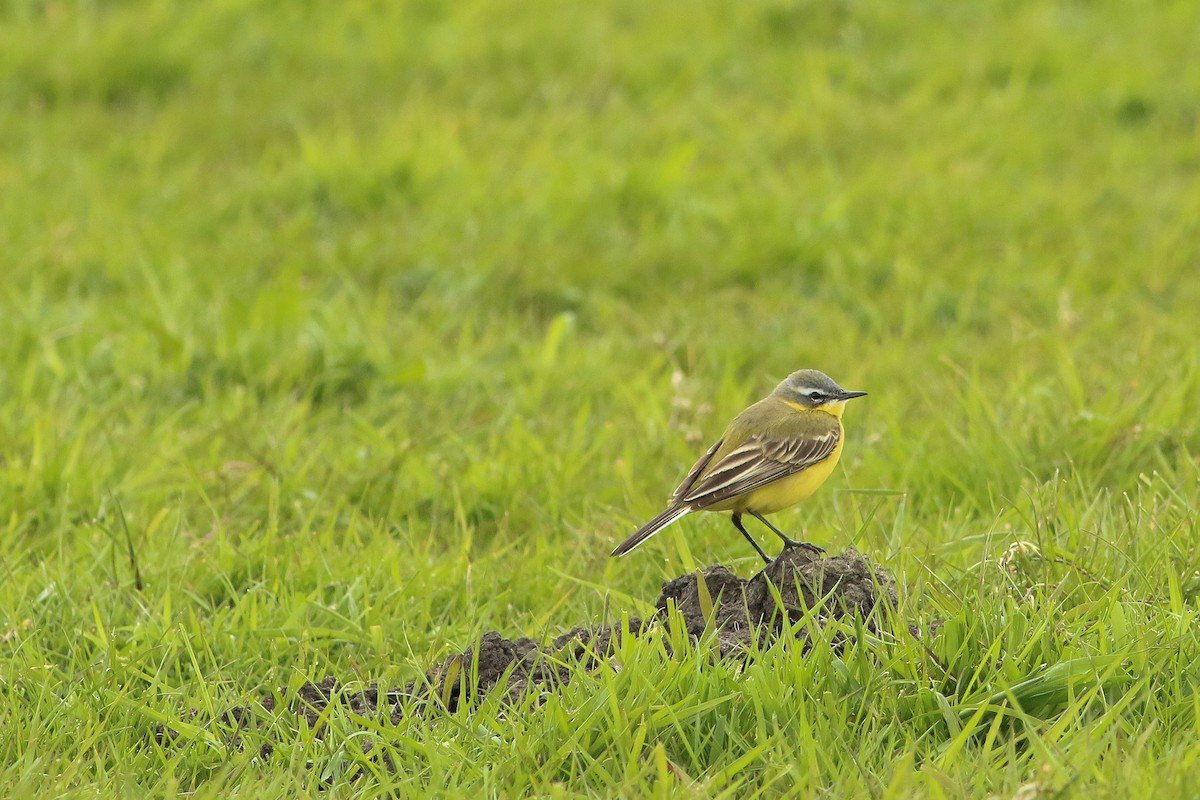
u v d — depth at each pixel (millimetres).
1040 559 9148
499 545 11172
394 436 13094
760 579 8703
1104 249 17859
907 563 9328
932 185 19609
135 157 21125
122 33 24500
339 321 15273
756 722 7539
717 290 17391
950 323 16406
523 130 21625
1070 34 25500
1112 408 12219
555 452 12531
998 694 7539
